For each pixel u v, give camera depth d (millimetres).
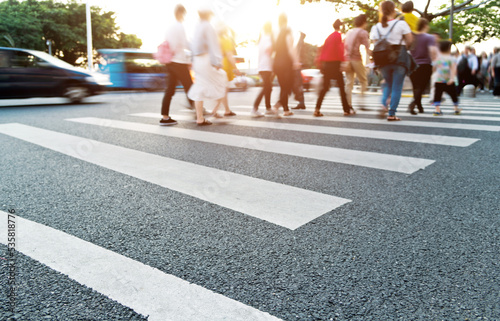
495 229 2117
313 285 1624
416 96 7133
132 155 3941
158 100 11531
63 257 1857
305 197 2680
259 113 6973
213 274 1716
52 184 3014
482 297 1526
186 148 4254
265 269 1756
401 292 1566
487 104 9570
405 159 3670
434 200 2574
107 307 1476
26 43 37688
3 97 9555
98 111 8078
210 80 5723
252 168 3443
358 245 1970
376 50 6105
